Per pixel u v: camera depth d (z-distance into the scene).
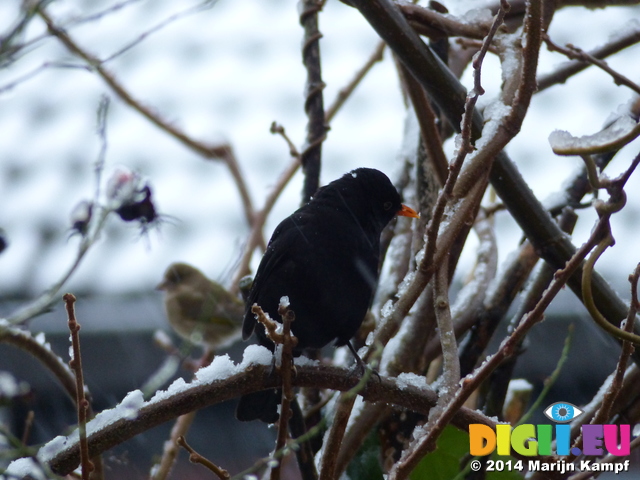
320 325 6.49
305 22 7.23
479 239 6.85
